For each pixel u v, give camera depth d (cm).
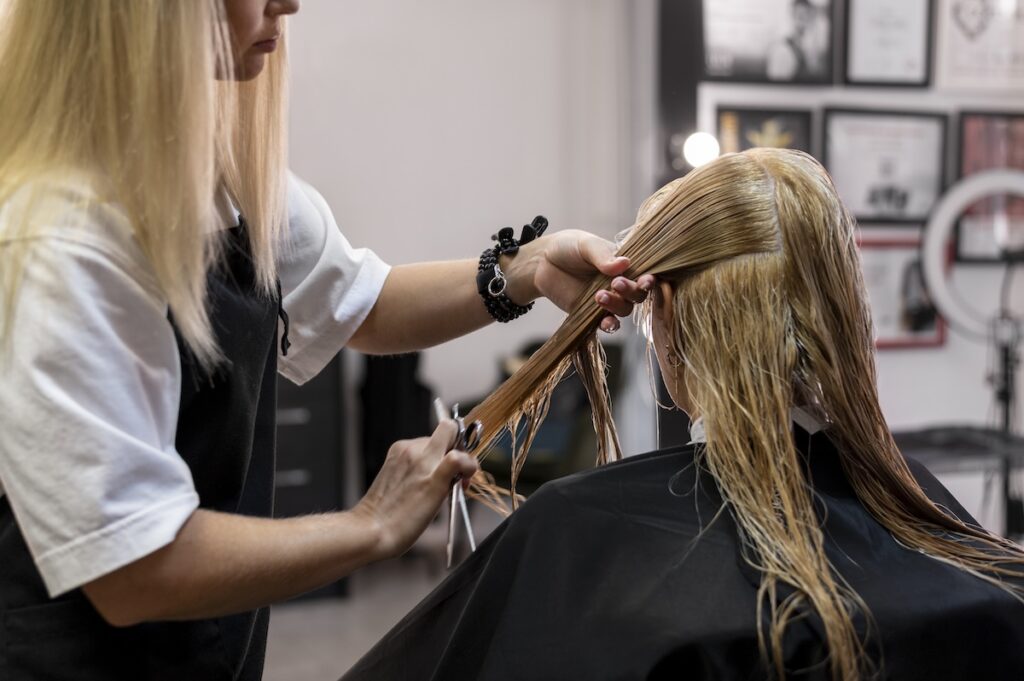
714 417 101
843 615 90
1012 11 367
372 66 437
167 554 91
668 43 356
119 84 91
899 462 109
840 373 103
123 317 90
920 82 366
